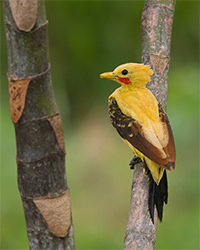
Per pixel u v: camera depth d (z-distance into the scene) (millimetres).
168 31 6645
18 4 4320
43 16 4430
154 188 5875
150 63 6629
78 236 13281
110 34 15086
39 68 4488
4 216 12336
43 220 4699
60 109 16094
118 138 16469
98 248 12930
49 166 4633
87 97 16172
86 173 15531
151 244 5273
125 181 15297
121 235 13609
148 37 6605
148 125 6340
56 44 15445
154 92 6672
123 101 6770
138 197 5820
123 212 14625
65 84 15945
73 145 15992
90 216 14320
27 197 4680
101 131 16438
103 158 15945
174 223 12891
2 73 14836
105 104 16281
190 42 15250
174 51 15273
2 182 12742
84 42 15188
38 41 4441
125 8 14844
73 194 14891
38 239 4746
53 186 4656
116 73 6926
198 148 13266
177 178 13867
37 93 4520
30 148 4602
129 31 15055
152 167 5988
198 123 12930
